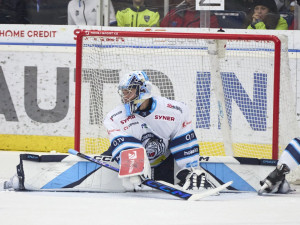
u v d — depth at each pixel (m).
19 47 19.59
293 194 11.87
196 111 16.61
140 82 11.70
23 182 11.90
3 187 12.41
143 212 8.86
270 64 17.02
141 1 19.25
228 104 17.08
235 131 17.12
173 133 12.08
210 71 16.59
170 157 12.60
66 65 19.41
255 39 14.02
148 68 17.31
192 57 16.94
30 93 19.64
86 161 12.18
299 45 18.48
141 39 17.30
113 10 19.41
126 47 17.33
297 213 8.73
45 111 19.61
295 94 18.52
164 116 11.91
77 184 12.12
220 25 19.11
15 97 19.70
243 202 10.07
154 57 17.22
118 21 19.41
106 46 17.30
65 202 9.94
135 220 8.17
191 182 11.68
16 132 19.78
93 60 15.77
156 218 8.34
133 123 11.90
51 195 11.23
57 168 12.15
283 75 14.83
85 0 19.41
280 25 18.92
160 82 17.14
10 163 17.33
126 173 11.17
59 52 19.41
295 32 18.50
